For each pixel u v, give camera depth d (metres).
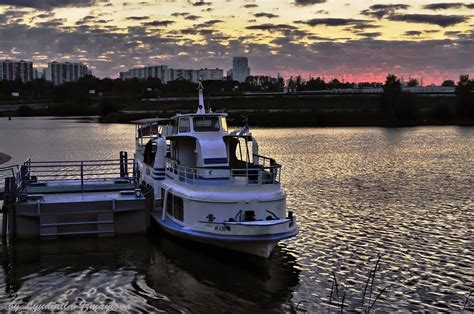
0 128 140.00
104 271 22.83
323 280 21.86
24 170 31.83
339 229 30.03
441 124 144.88
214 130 27.86
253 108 172.88
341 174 51.91
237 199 23.55
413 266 23.67
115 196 29.34
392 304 19.45
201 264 23.75
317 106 171.00
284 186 44.66
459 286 21.30
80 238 27.44
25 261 24.03
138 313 18.53
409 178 49.25
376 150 77.06
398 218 32.81
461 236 28.62
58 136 108.81
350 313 18.62
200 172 25.98
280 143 90.19
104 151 76.25
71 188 31.70
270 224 22.16
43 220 26.86
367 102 171.38
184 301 19.62
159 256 24.81
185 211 25.14
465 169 55.69
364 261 24.34
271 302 19.58
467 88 159.50
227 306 19.20
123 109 195.50
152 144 32.72
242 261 23.56
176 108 179.88
